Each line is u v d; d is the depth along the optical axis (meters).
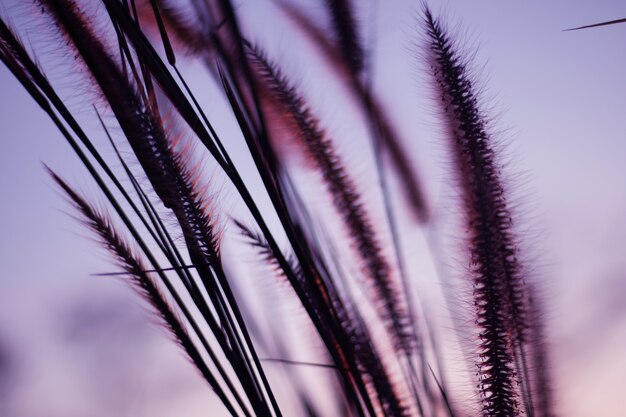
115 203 0.58
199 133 0.57
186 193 0.57
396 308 0.60
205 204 0.57
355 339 0.59
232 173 0.57
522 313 0.59
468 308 0.60
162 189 0.57
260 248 0.61
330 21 0.62
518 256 0.59
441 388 0.59
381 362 0.59
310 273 0.58
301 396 0.62
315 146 0.61
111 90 0.56
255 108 0.59
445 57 0.59
